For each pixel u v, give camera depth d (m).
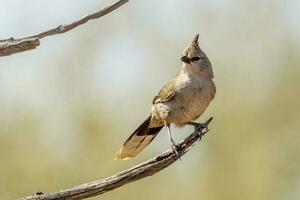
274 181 19.25
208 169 19.52
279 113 20.28
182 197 19.17
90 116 18.89
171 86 10.80
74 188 8.31
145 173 8.45
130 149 11.15
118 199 18.34
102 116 18.98
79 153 18.53
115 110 19.16
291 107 20.30
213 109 20.00
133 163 18.33
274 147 19.59
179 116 10.81
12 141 18.28
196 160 19.58
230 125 19.84
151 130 11.20
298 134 19.59
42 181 18.02
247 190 19.33
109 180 8.38
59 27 7.97
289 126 20.06
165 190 18.98
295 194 19.14
